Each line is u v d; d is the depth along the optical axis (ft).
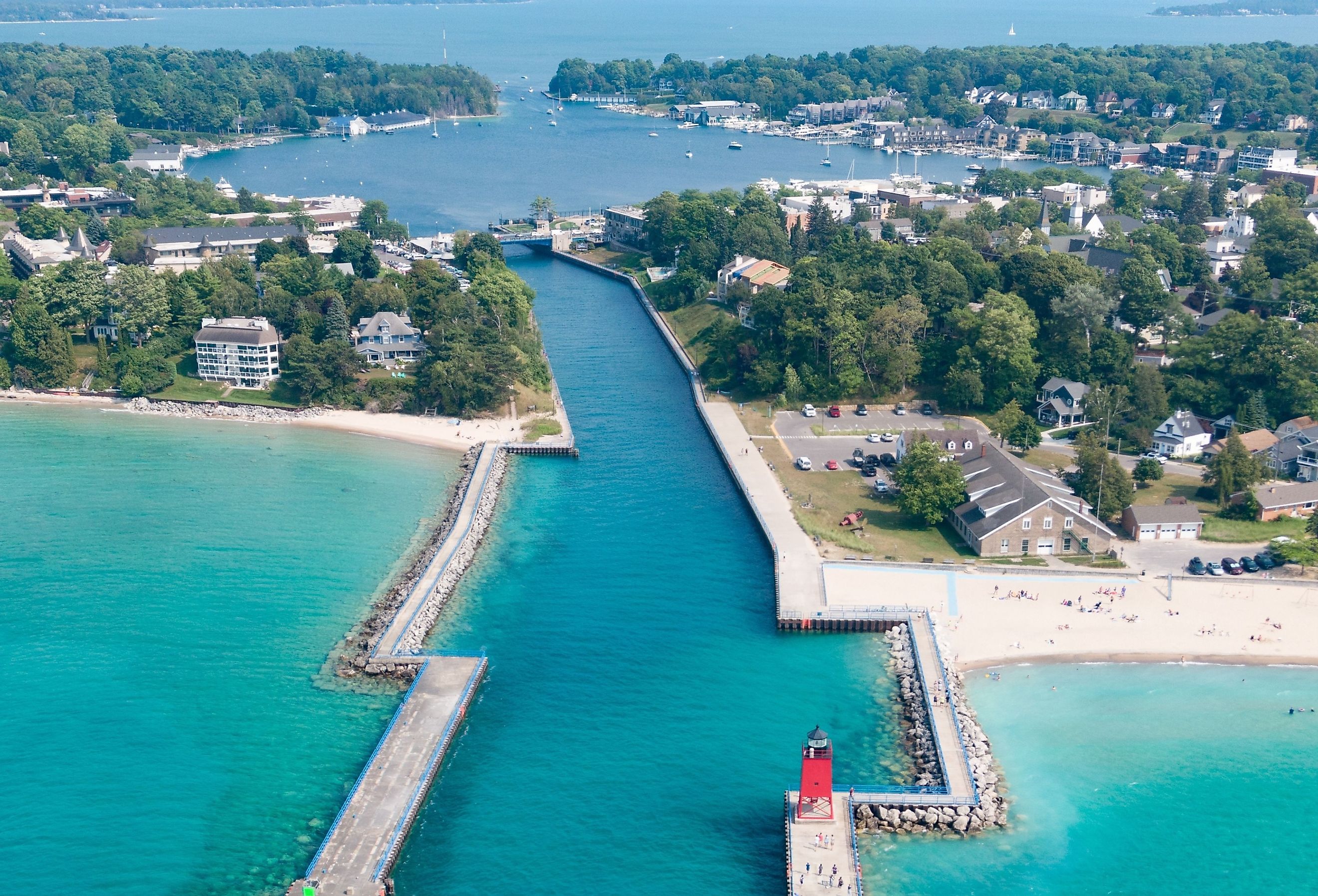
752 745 499.10
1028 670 552.00
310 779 472.44
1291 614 598.34
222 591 619.26
